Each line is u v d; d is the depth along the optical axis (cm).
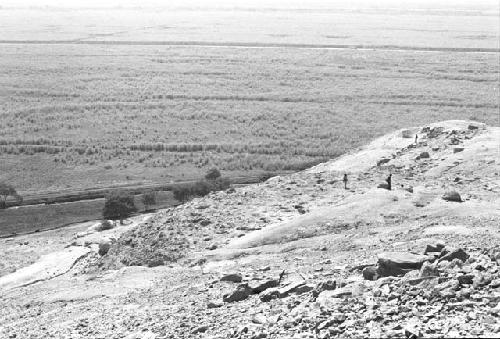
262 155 9956
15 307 3631
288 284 2594
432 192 4112
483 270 2073
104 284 3650
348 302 2056
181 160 9750
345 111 12625
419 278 2077
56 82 15375
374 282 2250
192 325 2272
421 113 12400
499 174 4684
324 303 2103
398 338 1658
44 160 9806
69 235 6562
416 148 5856
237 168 9369
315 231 3762
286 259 3325
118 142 10706
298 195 4650
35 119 12050
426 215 3719
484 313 1714
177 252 3947
